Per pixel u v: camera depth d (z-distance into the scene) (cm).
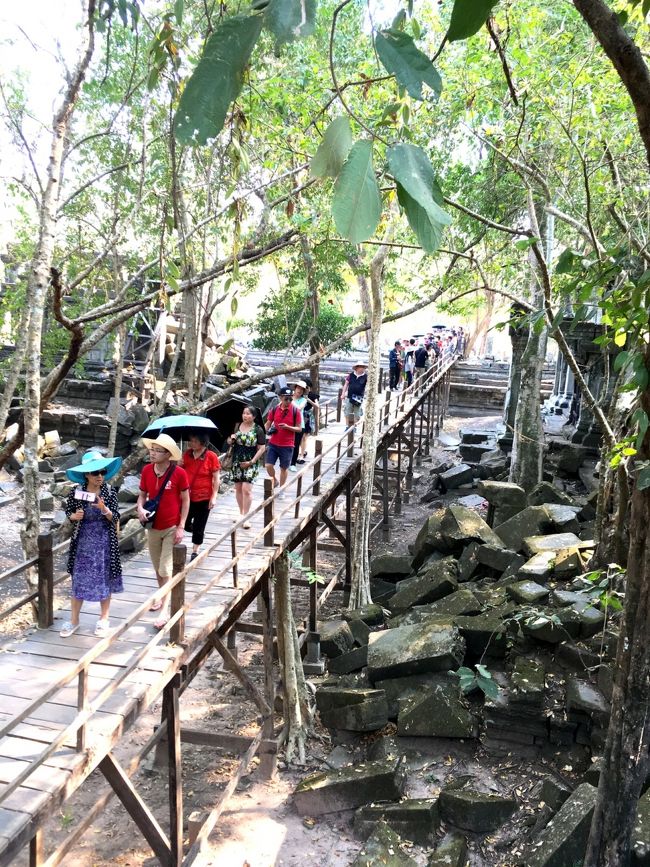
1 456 877
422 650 955
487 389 3025
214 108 123
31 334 745
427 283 1384
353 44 1053
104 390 2214
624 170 1033
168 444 628
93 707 457
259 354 3306
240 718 1013
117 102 1156
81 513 587
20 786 425
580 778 793
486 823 760
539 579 1070
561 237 1608
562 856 661
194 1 830
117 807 827
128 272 1620
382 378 2427
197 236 1498
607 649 860
